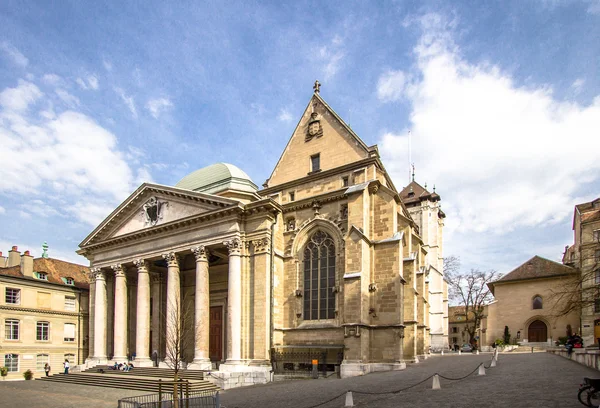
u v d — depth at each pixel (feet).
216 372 103.91
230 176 142.41
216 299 141.08
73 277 196.95
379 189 120.06
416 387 70.74
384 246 115.34
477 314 246.88
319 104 138.31
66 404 85.61
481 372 82.43
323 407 59.57
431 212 261.03
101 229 152.35
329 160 131.54
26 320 170.30
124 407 71.00
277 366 114.01
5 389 114.83
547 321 204.44
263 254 116.57
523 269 219.20
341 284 115.03
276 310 119.24
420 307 147.74
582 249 138.72
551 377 71.72
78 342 187.52
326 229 121.39
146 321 134.31
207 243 122.93
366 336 109.29
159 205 137.49
